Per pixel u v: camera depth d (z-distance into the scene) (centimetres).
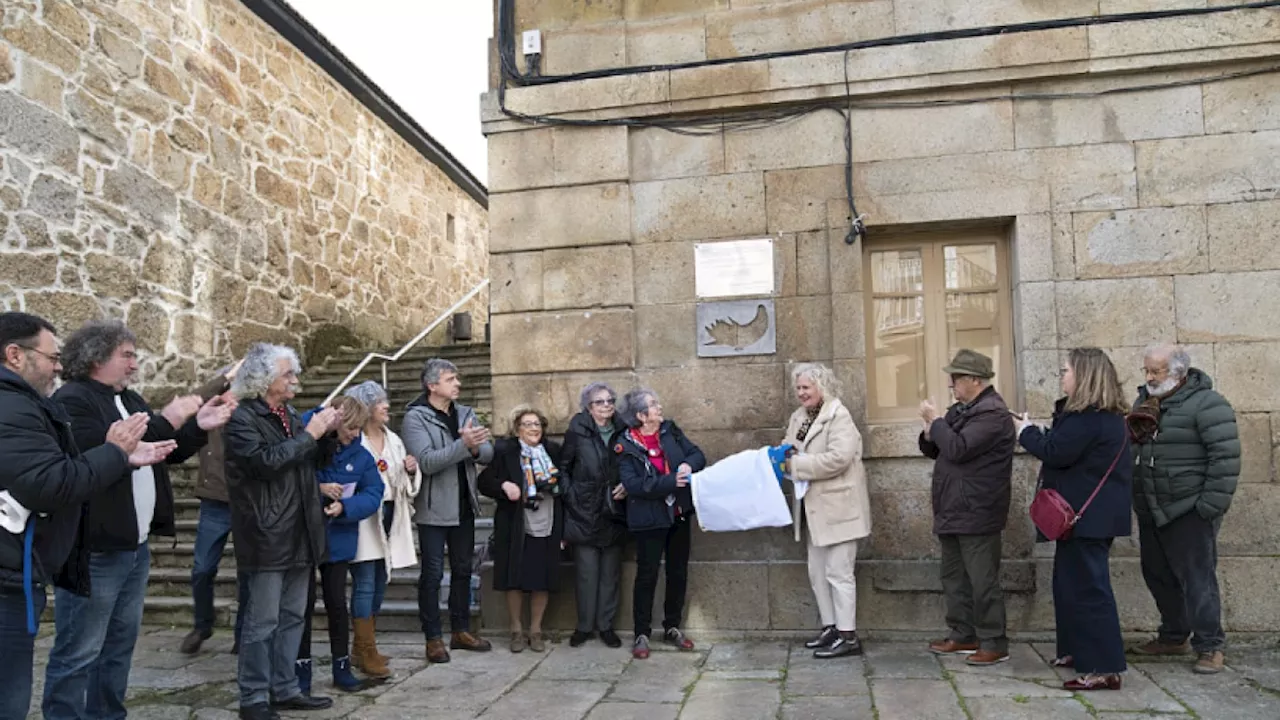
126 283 748
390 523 491
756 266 562
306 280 1018
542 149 586
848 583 504
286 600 421
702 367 566
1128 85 527
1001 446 466
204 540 538
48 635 573
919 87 540
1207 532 452
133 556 375
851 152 552
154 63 791
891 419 559
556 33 591
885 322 566
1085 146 529
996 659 475
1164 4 523
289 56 1003
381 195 1205
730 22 573
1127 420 464
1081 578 427
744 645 537
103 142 730
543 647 537
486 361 991
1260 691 421
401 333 1245
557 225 582
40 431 304
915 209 542
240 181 905
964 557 479
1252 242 511
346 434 458
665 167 577
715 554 559
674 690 452
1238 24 509
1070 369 433
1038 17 534
